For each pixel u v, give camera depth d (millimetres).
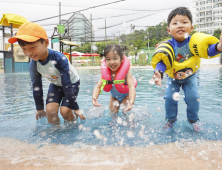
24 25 1736
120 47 2115
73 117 2238
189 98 1802
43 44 1812
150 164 1087
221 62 19734
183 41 1738
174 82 1921
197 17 58938
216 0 55406
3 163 1132
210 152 1237
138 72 9711
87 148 1338
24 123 2008
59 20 17578
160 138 1518
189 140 1465
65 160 1160
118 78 2129
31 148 1360
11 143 1462
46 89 4270
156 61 1674
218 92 3426
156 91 3760
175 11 1677
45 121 2090
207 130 1689
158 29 33906
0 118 2170
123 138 1527
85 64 29922
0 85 5008
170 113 1868
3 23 13016
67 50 25906
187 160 1129
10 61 12516
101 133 1664
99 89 2242
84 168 1058
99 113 2330
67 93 2027
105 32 20609
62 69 2031
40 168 1068
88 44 37312
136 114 2150
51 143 1452
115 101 2463
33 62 2072
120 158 1170
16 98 3258
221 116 2076
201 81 5023
